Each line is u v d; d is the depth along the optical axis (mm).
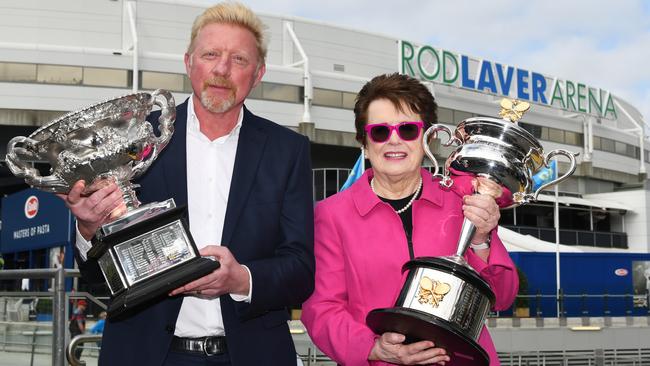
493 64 41438
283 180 2494
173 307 2330
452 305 2184
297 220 2473
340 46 38031
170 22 34281
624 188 46219
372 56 38844
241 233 2391
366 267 2549
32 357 3977
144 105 2189
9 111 29938
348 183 6867
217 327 2402
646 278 21406
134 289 1990
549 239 37250
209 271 2031
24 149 2115
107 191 2146
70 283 4695
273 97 33969
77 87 30625
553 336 16422
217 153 2521
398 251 2547
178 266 2057
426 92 2561
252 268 2250
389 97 2502
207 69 2355
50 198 17359
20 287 4172
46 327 3902
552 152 2447
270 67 33938
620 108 51719
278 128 2635
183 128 2525
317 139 34781
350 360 2391
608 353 13602
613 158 47906
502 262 2467
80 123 2107
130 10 33250
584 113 45906
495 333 16016
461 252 2346
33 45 30375
